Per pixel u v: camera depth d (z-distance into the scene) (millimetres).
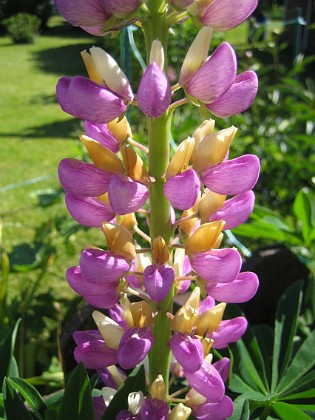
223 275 118
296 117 364
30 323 281
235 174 116
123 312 128
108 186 112
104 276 117
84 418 124
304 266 226
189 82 111
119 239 118
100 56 110
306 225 220
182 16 110
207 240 119
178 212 280
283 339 171
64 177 118
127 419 124
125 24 107
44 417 139
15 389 134
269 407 153
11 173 657
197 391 123
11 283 388
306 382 158
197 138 123
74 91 106
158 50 106
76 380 126
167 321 127
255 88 113
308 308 217
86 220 124
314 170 331
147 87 102
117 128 121
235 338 132
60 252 432
